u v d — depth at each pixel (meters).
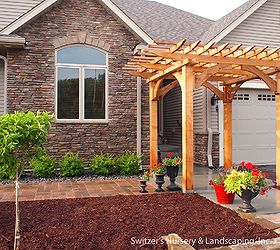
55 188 7.27
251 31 10.93
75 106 9.27
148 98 9.84
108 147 9.48
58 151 9.08
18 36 8.56
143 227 4.29
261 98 11.17
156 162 8.54
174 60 6.82
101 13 9.45
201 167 10.48
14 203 5.70
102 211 5.10
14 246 3.51
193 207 5.32
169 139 14.78
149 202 5.70
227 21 11.35
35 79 8.94
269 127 11.27
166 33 11.94
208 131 10.49
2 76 9.50
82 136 9.27
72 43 9.20
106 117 9.50
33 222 4.52
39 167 8.46
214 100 10.53
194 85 6.47
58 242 3.76
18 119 3.21
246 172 5.18
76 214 4.93
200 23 14.23
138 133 9.67
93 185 7.64
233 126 10.81
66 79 9.20
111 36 9.52
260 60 6.61
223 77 9.02
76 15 9.27
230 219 4.63
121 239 3.84
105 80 9.51
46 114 3.45
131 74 8.41
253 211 5.13
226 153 9.39
